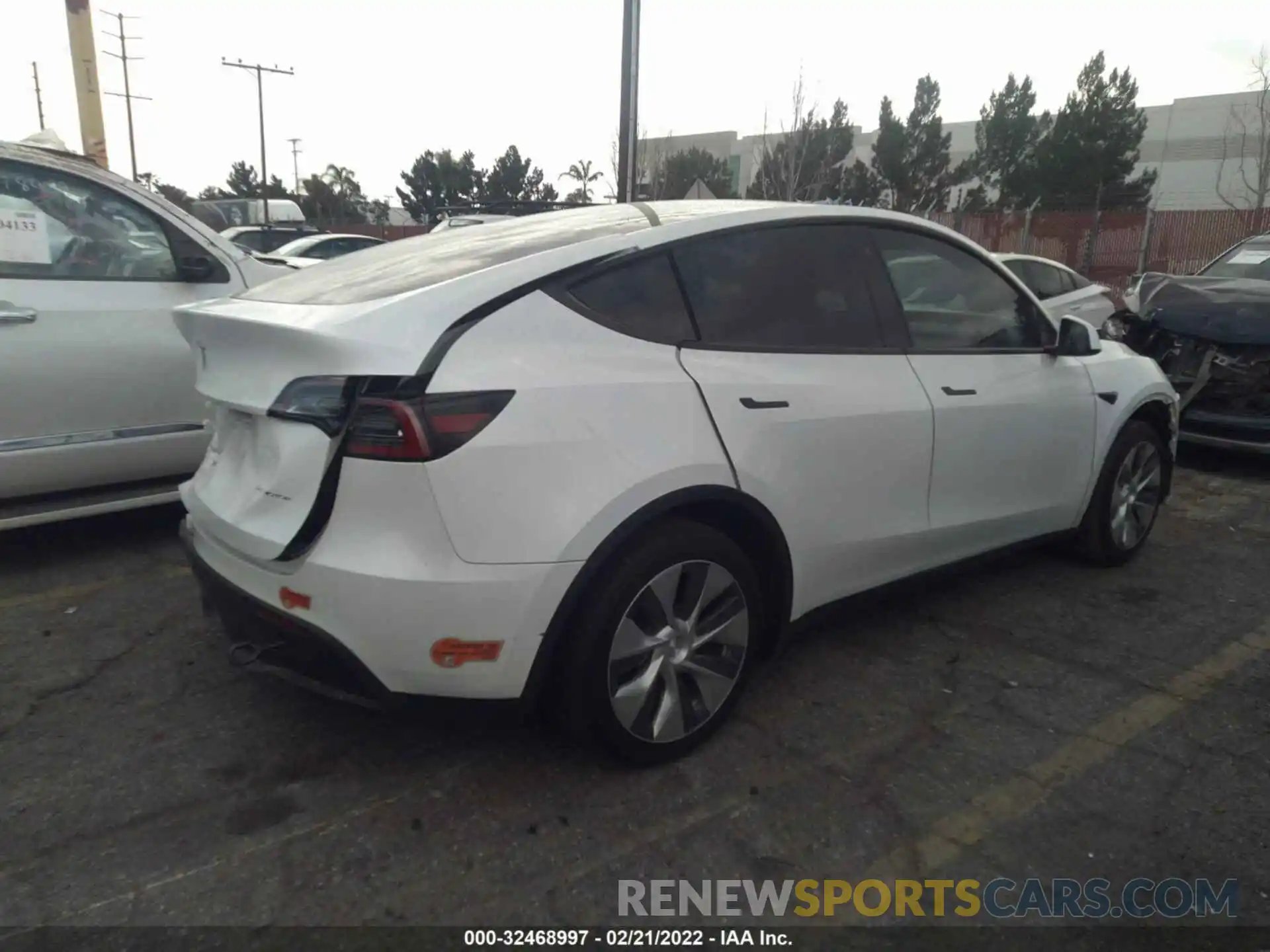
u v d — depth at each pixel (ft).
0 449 13.69
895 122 148.25
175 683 11.54
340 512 8.30
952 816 9.36
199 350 10.27
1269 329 20.52
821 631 13.32
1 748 10.14
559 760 10.05
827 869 8.62
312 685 9.06
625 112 38.88
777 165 83.46
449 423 8.11
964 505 12.67
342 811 9.19
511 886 8.27
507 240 10.41
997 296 13.44
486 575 8.30
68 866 8.39
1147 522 16.25
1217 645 13.15
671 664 9.69
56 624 13.07
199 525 10.04
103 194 14.94
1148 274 24.66
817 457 10.55
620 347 9.30
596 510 8.68
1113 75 133.80
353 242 55.83
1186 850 8.95
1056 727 11.00
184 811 9.15
